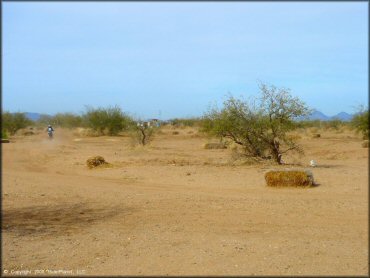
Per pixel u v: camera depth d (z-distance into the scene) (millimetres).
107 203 12164
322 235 8328
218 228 9094
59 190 14516
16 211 11258
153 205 11672
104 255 7508
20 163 23984
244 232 8719
